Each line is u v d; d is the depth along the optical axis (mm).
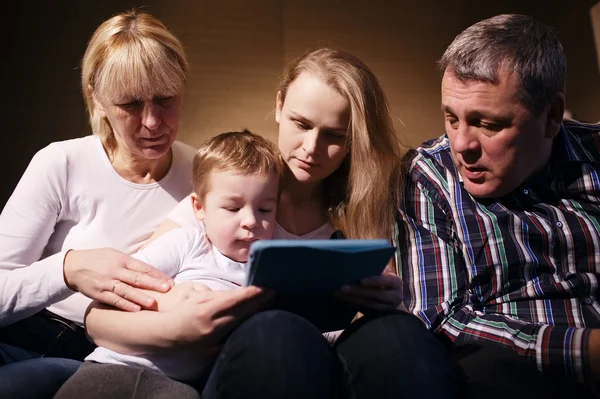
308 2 3053
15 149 2725
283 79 1506
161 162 1561
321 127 1368
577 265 1380
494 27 1296
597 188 1403
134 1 2926
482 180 1350
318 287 1104
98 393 1126
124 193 1528
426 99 3037
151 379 1178
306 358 997
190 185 1587
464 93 1275
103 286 1237
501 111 1257
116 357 1226
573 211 1404
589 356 1175
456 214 1437
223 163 1384
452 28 3096
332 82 1370
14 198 1466
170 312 1161
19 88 2777
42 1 2857
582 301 1350
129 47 1392
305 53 1512
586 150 1452
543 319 1345
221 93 2945
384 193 1469
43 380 1209
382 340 1040
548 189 1420
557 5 3059
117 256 1290
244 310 1122
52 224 1488
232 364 997
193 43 2973
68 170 1498
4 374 1185
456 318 1349
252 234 1379
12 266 1412
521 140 1294
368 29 3062
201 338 1142
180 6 2982
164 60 1406
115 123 1436
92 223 1519
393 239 1485
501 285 1389
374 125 1443
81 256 1302
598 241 1374
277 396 963
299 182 1483
